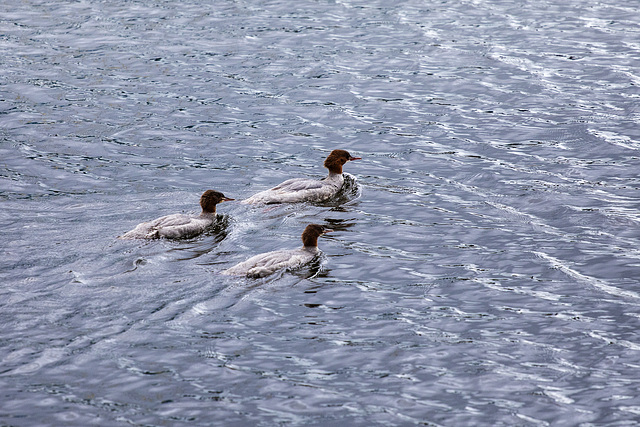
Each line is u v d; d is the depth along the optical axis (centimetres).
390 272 1627
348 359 1307
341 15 3781
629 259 1688
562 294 1541
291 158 2325
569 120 2570
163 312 1422
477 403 1197
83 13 3788
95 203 1950
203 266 1608
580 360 1312
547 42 3344
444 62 3152
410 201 2023
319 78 2997
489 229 1852
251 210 1928
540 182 2133
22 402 1168
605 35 3406
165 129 2523
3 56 3180
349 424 1145
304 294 1519
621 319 1443
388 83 2945
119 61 3153
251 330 1383
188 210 1919
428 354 1326
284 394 1212
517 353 1332
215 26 3609
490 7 3888
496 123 2572
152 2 3991
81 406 1164
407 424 1147
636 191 2061
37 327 1361
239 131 2522
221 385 1228
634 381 1252
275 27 3600
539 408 1184
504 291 1551
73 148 2353
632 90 2802
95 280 1527
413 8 3884
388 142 2441
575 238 1798
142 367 1265
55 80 2938
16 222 1803
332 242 1769
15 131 2467
